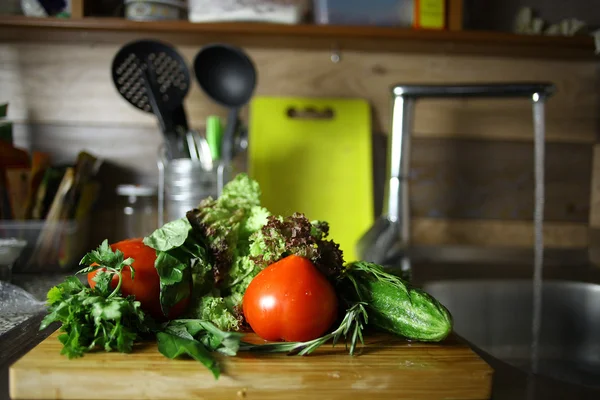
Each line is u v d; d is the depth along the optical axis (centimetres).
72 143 103
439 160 111
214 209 55
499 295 93
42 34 95
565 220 113
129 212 100
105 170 104
